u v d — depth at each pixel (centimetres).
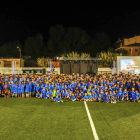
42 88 1625
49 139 649
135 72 2959
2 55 8875
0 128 770
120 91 1505
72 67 2264
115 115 983
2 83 1677
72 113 1023
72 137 668
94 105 1270
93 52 9200
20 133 711
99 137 668
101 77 1694
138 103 1365
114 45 8612
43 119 902
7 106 1217
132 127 782
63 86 1605
